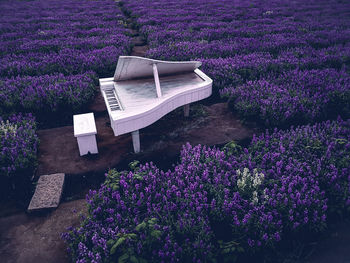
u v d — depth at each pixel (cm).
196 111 664
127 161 493
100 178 460
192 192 370
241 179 401
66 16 1897
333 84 689
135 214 352
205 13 1900
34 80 749
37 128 621
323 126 544
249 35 1284
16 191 431
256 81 754
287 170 408
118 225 331
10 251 332
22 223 372
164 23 1527
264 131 572
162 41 1188
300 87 679
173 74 589
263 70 822
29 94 678
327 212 365
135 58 455
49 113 673
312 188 381
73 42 1155
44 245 339
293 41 1123
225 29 1345
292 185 370
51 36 1294
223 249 311
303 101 611
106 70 905
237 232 329
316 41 1140
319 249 323
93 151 508
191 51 999
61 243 341
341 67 868
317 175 394
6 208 400
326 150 447
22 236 353
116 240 305
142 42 1330
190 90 507
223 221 358
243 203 356
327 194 388
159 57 962
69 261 318
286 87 689
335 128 505
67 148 532
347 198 366
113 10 2166
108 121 636
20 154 464
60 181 438
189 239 314
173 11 1977
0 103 660
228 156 455
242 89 694
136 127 427
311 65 880
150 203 366
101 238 295
